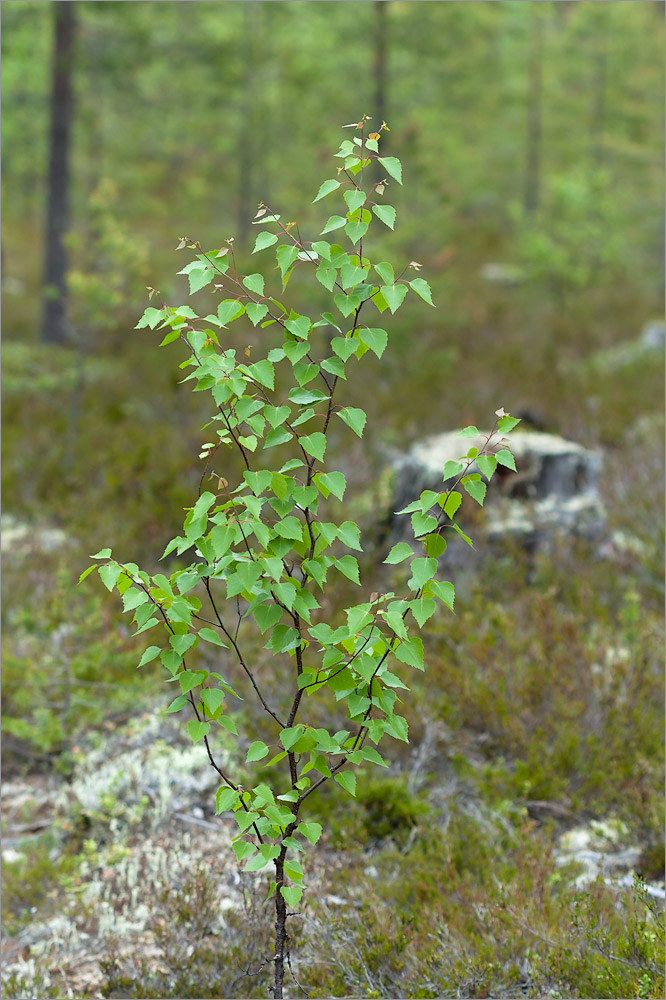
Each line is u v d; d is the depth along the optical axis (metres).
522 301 15.29
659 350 11.68
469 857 3.21
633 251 18.53
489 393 9.38
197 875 3.07
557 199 14.48
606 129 20.48
